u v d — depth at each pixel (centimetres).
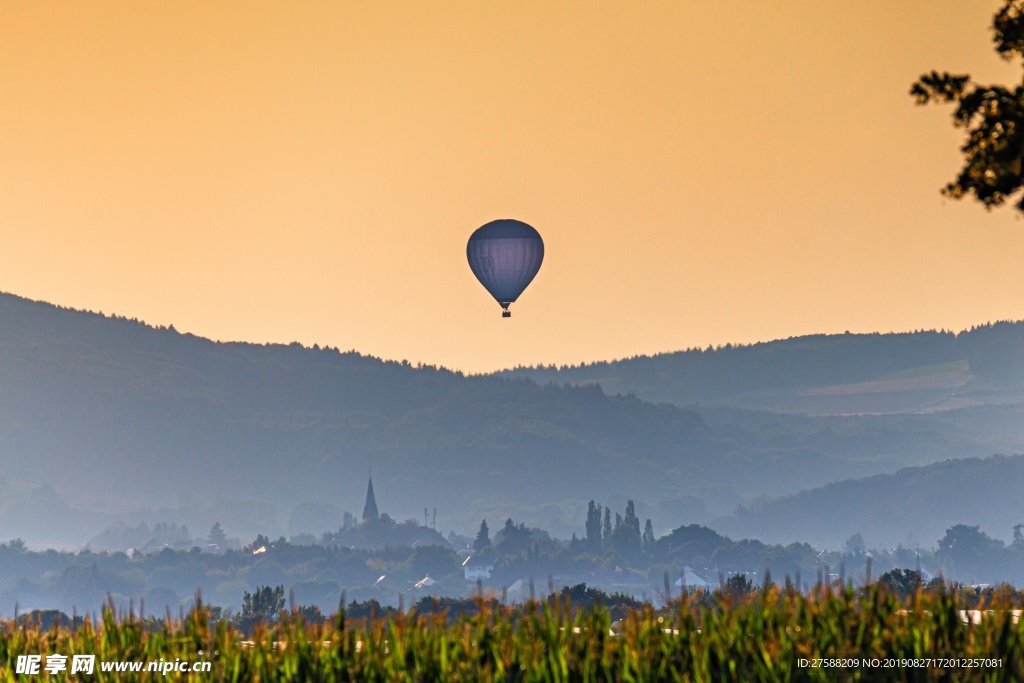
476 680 6838
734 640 6919
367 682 7031
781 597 7669
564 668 6744
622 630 7362
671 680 6681
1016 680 6444
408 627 7569
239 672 7350
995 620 7062
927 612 7175
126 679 7719
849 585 7438
